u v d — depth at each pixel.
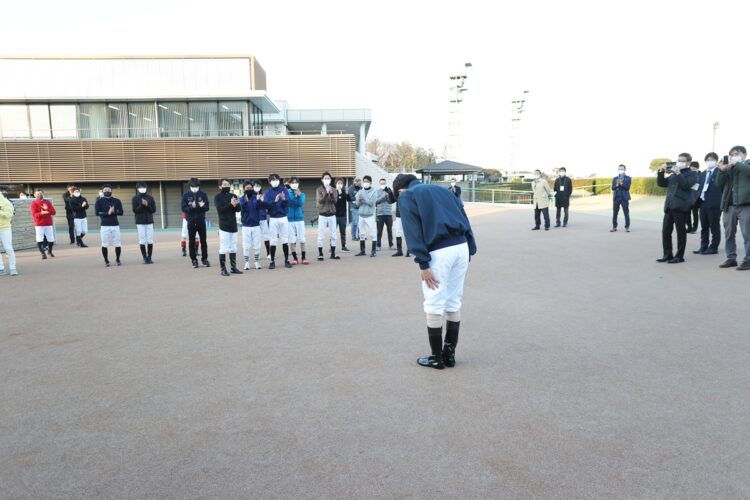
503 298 7.43
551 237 14.57
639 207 25.44
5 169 26.17
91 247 16.88
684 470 2.98
